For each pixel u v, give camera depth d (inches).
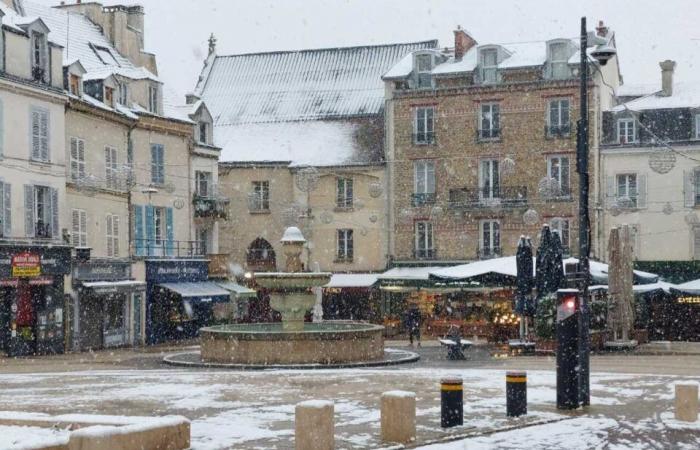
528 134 2066.9
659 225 1978.3
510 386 707.4
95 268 1569.9
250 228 2217.0
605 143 2022.6
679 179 1968.5
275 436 620.7
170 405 777.6
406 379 975.0
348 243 2181.3
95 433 503.2
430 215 2080.5
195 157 1996.8
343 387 902.4
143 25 2027.6
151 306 1722.4
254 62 2511.1
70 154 1583.4
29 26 1461.6
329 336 1153.4
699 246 1952.5
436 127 2126.0
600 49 828.0
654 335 1884.8
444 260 2102.6
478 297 1964.8
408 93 2142.0
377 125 2231.8
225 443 594.9
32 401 808.9
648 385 906.7
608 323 1368.1
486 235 2092.8
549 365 1139.3
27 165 1448.1
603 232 2004.2
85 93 1690.5
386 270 2140.7
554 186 1737.2
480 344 1531.7
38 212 1482.5
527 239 1326.3
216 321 1939.0
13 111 1422.2
